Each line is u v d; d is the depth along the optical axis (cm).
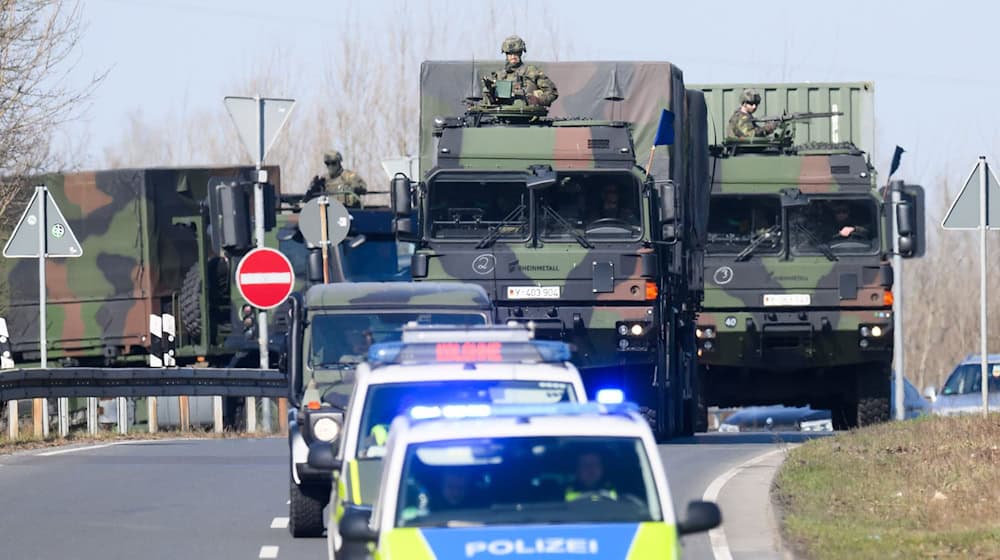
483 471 3406
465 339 4609
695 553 5212
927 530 5222
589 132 8400
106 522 5800
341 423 5247
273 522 5822
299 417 5450
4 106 10700
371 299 5962
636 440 3453
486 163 8362
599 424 3475
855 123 11769
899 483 6262
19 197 11206
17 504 6281
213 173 11288
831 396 11362
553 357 4538
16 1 10750
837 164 10356
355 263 9612
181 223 11262
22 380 9050
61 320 11319
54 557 5034
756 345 10381
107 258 11256
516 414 3556
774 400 11500
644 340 8331
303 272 10719
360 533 3344
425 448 3431
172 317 11256
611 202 8356
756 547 5331
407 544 3200
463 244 8338
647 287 8306
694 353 10131
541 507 3359
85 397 9750
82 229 11300
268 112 9575
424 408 3653
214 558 5044
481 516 3341
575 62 9106
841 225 10325
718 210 10400
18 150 10925
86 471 7462
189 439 9769
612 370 8581
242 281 9569
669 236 8331
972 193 8044
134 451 8600
